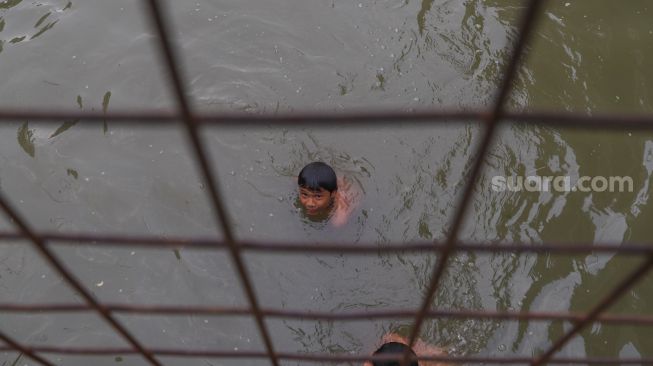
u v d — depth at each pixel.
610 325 4.32
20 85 5.54
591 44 5.96
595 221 4.81
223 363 4.24
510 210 4.86
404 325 4.35
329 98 5.63
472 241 4.73
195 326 4.39
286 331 4.38
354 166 5.14
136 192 4.97
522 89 5.63
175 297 4.51
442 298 4.46
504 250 1.43
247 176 5.10
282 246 1.45
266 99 5.64
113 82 5.61
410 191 5.00
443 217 4.86
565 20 6.12
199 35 6.01
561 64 5.81
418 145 5.23
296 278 4.61
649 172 5.08
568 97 5.60
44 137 5.23
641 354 4.19
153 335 4.35
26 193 4.92
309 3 6.22
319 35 6.02
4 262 4.60
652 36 6.00
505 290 4.49
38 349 2.11
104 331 4.34
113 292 4.50
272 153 5.23
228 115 1.05
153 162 5.14
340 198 4.94
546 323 4.36
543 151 5.17
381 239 4.77
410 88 5.67
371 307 4.47
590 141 5.24
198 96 5.64
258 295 4.52
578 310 4.38
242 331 4.38
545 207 4.88
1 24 5.95
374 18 6.11
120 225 4.80
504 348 4.23
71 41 5.86
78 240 1.48
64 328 4.35
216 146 5.24
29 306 1.83
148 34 5.91
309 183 4.50
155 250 4.70
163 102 5.48
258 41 5.98
